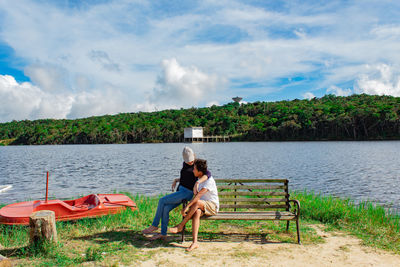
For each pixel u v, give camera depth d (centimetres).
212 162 3600
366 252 537
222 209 892
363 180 2022
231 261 490
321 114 13388
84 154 6119
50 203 675
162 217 605
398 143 8475
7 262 430
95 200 757
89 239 599
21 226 632
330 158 3944
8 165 3622
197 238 612
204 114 19238
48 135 17725
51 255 503
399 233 654
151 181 2062
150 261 487
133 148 9344
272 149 6706
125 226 689
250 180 645
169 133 16325
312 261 494
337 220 742
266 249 549
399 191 1591
